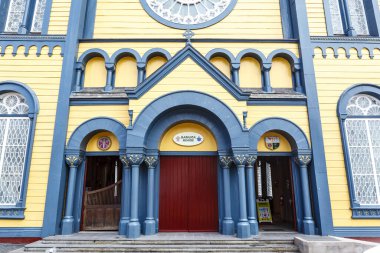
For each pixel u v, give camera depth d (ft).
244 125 31.89
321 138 33.37
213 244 28.22
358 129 34.58
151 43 37.52
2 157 32.86
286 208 45.27
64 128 33.19
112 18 40.32
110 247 27.17
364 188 32.83
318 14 39.06
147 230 30.83
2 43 35.78
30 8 39.68
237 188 32.40
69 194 32.22
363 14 40.88
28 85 34.71
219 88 32.96
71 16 37.37
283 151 34.73
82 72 37.09
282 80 37.40
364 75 35.99
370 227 31.35
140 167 33.17
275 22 40.40
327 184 32.01
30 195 31.63
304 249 25.90
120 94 34.60
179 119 33.58
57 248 27.22
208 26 40.04
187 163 34.60
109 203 35.09
